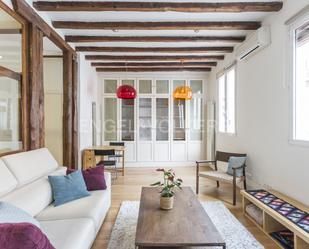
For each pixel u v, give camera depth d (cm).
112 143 683
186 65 645
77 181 291
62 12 354
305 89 296
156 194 299
